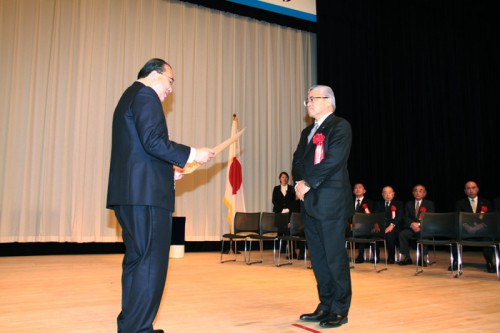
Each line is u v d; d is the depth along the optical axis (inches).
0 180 270.4
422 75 367.6
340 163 100.2
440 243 198.7
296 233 247.1
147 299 72.5
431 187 355.9
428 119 362.9
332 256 100.2
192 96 332.5
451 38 355.6
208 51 344.8
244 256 270.7
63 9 296.4
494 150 328.8
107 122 301.7
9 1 282.0
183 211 320.8
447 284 167.8
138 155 74.7
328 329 97.2
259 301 130.7
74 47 297.7
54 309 117.5
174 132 322.7
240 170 328.2
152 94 76.2
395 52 386.9
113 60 308.7
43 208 278.1
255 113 358.3
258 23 370.9
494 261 241.8
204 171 331.0
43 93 286.4
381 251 336.8
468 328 99.5
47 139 283.4
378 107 390.9
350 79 379.9
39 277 177.5
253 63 364.5
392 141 382.0
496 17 331.9
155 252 74.3
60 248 282.5
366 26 396.8
